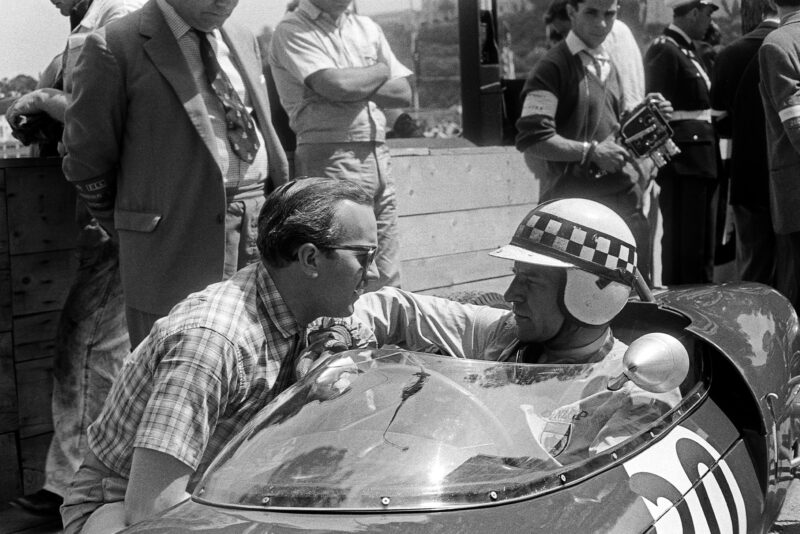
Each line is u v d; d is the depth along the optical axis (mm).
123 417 2344
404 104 4691
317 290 2369
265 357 2361
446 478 1906
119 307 3916
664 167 6242
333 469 1944
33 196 3809
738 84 5883
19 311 3791
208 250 3576
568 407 2215
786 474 2799
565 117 5074
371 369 2266
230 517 1873
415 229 5633
